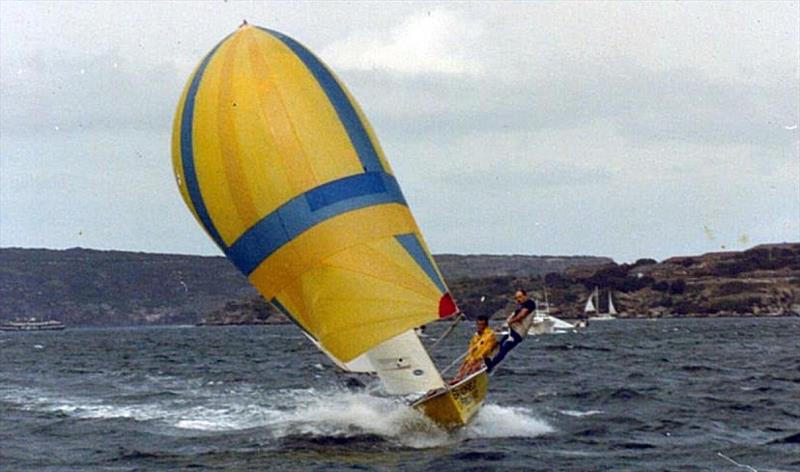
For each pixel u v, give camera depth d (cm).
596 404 8175
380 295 6325
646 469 5525
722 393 9006
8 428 7438
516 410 7688
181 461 5969
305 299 6519
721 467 5588
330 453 6056
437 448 6181
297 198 6544
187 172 7006
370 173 6738
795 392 9094
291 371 13112
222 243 6944
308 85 6875
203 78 6956
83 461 6088
